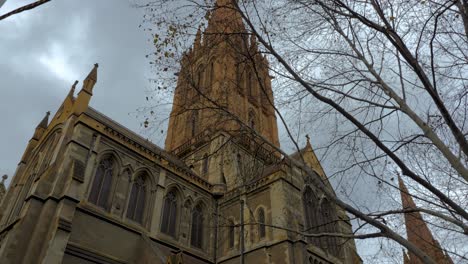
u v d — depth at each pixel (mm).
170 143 52594
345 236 11234
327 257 33344
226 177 39438
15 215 30250
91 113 35594
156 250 26922
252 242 31953
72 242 24391
